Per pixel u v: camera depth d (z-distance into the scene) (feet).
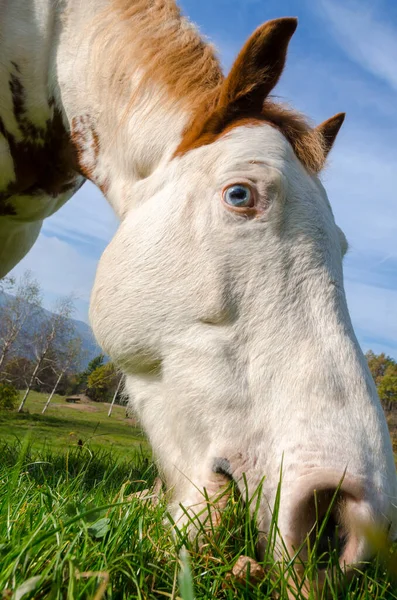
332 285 2.00
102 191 2.89
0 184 3.26
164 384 2.17
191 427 2.00
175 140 2.42
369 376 1.85
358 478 1.56
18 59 3.03
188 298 2.14
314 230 2.09
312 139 2.29
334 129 2.77
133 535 1.52
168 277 2.21
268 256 2.05
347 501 1.55
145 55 2.63
